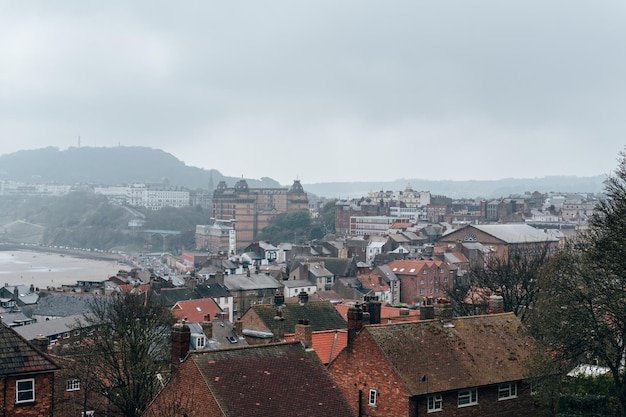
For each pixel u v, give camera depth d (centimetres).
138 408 7275
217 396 5459
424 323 7481
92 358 7994
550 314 7519
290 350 6134
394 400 6844
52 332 12562
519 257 15450
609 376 7969
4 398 5216
